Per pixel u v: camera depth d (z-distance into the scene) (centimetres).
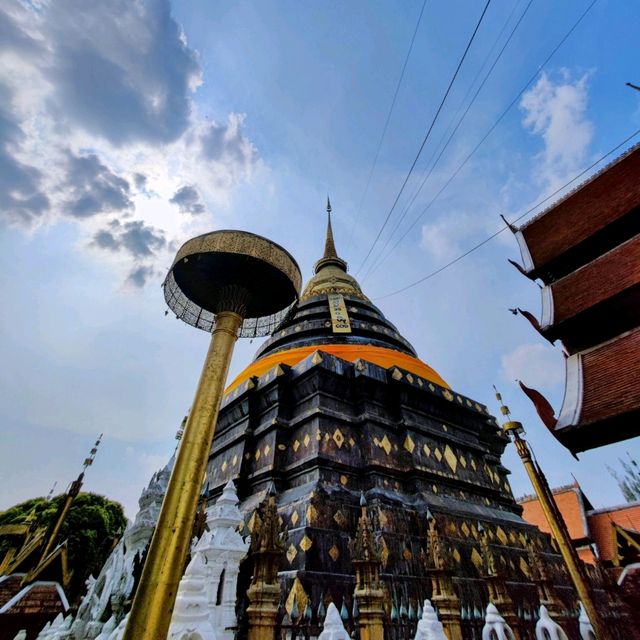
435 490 1459
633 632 1504
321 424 1442
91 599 1136
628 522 2695
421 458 1513
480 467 1778
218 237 511
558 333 1084
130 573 1011
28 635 1697
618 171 1220
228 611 779
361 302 2597
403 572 1095
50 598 1820
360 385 1617
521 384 984
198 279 560
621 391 838
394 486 1398
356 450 1462
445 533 1280
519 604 1257
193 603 528
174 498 376
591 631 1014
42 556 1911
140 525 1125
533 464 1106
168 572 339
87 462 2138
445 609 848
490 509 1616
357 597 739
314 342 2098
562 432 868
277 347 2228
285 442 1516
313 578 960
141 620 318
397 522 1222
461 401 1864
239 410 1734
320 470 1307
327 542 1077
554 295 1146
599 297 1012
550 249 1256
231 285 542
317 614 894
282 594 940
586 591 936
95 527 3656
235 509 910
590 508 3073
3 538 2672
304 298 2748
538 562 1195
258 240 520
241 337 670
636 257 1016
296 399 1625
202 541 852
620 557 2227
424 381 1758
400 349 2311
